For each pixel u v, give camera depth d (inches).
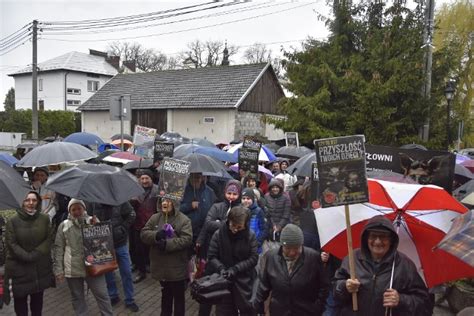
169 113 1077.8
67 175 196.5
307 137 669.3
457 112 704.4
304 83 696.4
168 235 187.3
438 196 139.9
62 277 188.2
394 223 142.1
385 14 684.7
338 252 149.6
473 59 881.5
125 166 330.0
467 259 103.3
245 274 179.0
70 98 2059.5
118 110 417.1
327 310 162.6
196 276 211.8
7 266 182.5
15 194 182.2
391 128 609.3
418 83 590.2
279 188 269.6
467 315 119.6
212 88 1063.6
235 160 351.6
